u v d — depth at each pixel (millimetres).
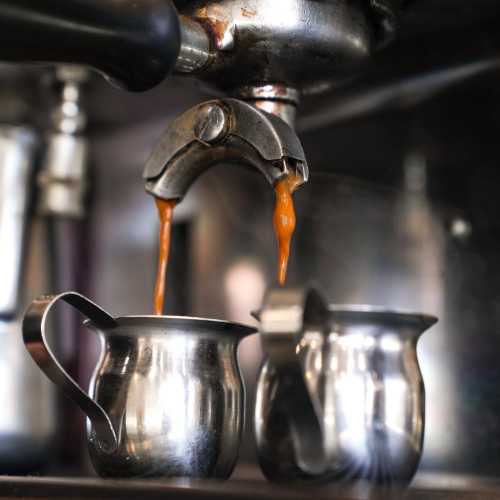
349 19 441
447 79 594
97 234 828
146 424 410
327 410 435
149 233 790
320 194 671
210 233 739
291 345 400
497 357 575
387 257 643
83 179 741
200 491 348
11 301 716
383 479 436
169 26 390
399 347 449
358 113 637
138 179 802
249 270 710
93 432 417
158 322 414
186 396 413
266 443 433
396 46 587
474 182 599
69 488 372
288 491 341
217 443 419
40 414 716
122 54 386
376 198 649
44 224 754
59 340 772
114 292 817
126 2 380
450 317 599
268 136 413
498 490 437
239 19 429
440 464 583
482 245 592
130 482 376
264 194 703
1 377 701
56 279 769
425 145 626
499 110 581
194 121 434
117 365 420
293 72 443
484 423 571
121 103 728
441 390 591
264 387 441
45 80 722
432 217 621
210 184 739
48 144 732
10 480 385
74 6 371
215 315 731
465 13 544
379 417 437
